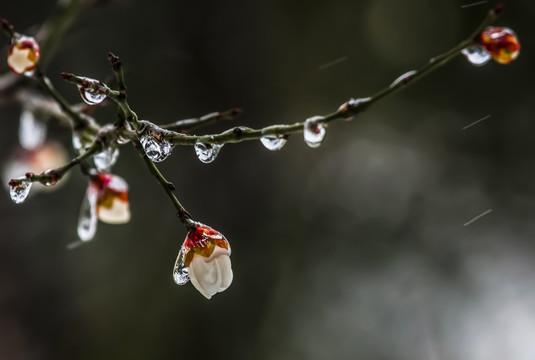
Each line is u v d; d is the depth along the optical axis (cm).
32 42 38
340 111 37
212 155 38
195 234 38
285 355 68
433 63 37
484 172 73
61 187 73
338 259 73
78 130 41
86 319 69
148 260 70
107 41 73
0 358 67
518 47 37
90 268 71
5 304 70
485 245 72
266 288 71
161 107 73
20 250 72
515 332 67
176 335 67
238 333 68
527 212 72
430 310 70
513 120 72
